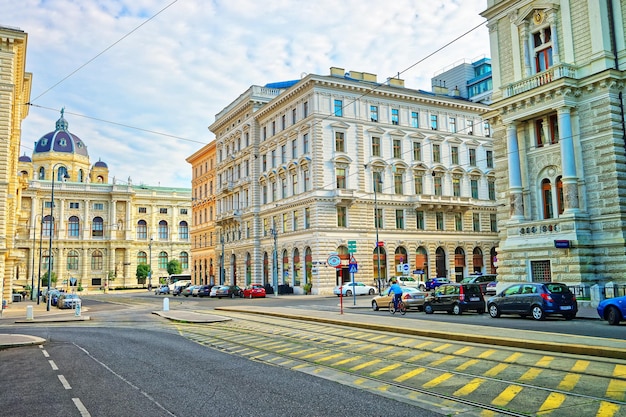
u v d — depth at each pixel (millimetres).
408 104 63656
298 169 60250
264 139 69938
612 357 12859
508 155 33781
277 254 64625
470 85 87500
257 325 24438
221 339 19453
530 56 33219
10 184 53500
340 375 11883
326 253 56406
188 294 74438
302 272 59312
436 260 63719
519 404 9078
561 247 28875
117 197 120500
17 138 52719
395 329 19750
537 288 23109
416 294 31266
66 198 116062
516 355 13711
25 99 59250
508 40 34719
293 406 9242
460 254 65938
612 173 28578
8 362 14812
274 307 36344
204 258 90312
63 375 12578
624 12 29188
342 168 58531
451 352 14539
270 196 67375
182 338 20172
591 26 29797
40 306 52531
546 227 30906
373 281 58906
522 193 33125
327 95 58594
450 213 65188
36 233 111625
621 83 29078
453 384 10703
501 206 34938
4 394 10555
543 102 31328
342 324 22906
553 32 31594
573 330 18141
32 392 10719
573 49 30672
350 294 53562
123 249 121062
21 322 30828
